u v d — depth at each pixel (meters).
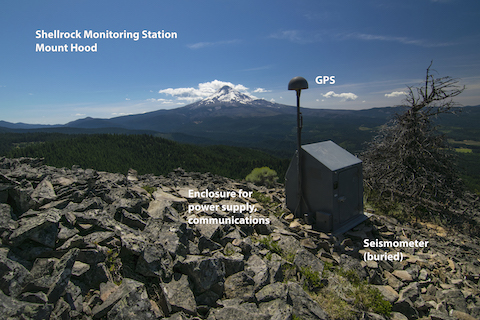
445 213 10.46
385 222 9.09
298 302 3.99
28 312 2.46
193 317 3.32
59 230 3.64
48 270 3.05
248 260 4.80
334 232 6.91
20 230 3.17
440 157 12.34
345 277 5.18
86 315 2.91
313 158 7.19
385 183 11.75
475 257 7.41
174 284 3.66
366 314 4.15
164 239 4.38
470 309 4.94
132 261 3.93
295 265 5.05
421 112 12.41
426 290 5.35
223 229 5.65
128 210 5.25
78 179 5.67
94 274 3.44
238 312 3.48
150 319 3.03
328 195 6.97
